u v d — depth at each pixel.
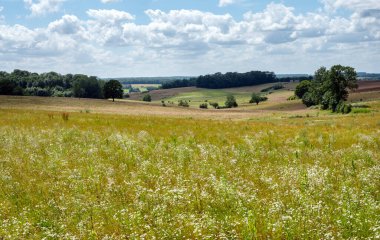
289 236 7.31
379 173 12.19
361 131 26.95
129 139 21.11
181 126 31.86
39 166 14.27
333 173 13.01
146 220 8.57
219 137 24.09
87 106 116.12
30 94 164.62
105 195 10.53
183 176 12.63
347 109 93.88
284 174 12.43
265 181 11.84
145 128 29.59
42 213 9.18
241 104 189.50
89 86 161.50
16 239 7.53
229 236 7.43
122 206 9.48
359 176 12.15
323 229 7.48
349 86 108.50
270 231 7.74
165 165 14.36
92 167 13.46
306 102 139.62
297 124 37.97
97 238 7.67
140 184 11.69
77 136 23.61
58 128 26.80
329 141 20.62
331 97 107.69
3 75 182.62
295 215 8.18
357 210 8.54
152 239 7.36
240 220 8.20
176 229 7.66
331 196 10.12
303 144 20.53
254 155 17.06
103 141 21.11
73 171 13.31
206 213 8.80
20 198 10.40
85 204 9.55
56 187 11.41
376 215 8.01
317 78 134.38
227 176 12.53
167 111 115.19
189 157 16.12
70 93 165.62
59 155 16.31
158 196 10.06
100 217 8.82
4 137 21.78
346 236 7.29
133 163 15.04
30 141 20.33
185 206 9.55
